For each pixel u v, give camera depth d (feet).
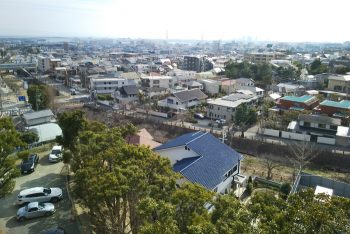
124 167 59.82
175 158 89.10
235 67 310.86
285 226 35.12
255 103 201.77
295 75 284.41
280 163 124.98
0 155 67.72
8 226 68.85
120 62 433.07
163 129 164.35
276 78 288.71
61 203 80.28
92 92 243.19
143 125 170.81
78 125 94.48
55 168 103.24
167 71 328.29
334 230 33.35
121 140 79.10
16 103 204.03
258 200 43.96
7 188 69.15
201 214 44.04
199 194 46.60
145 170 59.36
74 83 286.46
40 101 185.98
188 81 268.82
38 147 122.83
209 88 244.63
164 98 211.41
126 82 255.91
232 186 92.17
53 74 346.33
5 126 72.23
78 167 73.72
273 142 136.36
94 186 53.06
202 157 84.53
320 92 218.59
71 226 69.51
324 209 34.83
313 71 304.30
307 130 141.69
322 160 124.57
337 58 386.93
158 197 51.42
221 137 143.64
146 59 472.03
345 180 108.78
